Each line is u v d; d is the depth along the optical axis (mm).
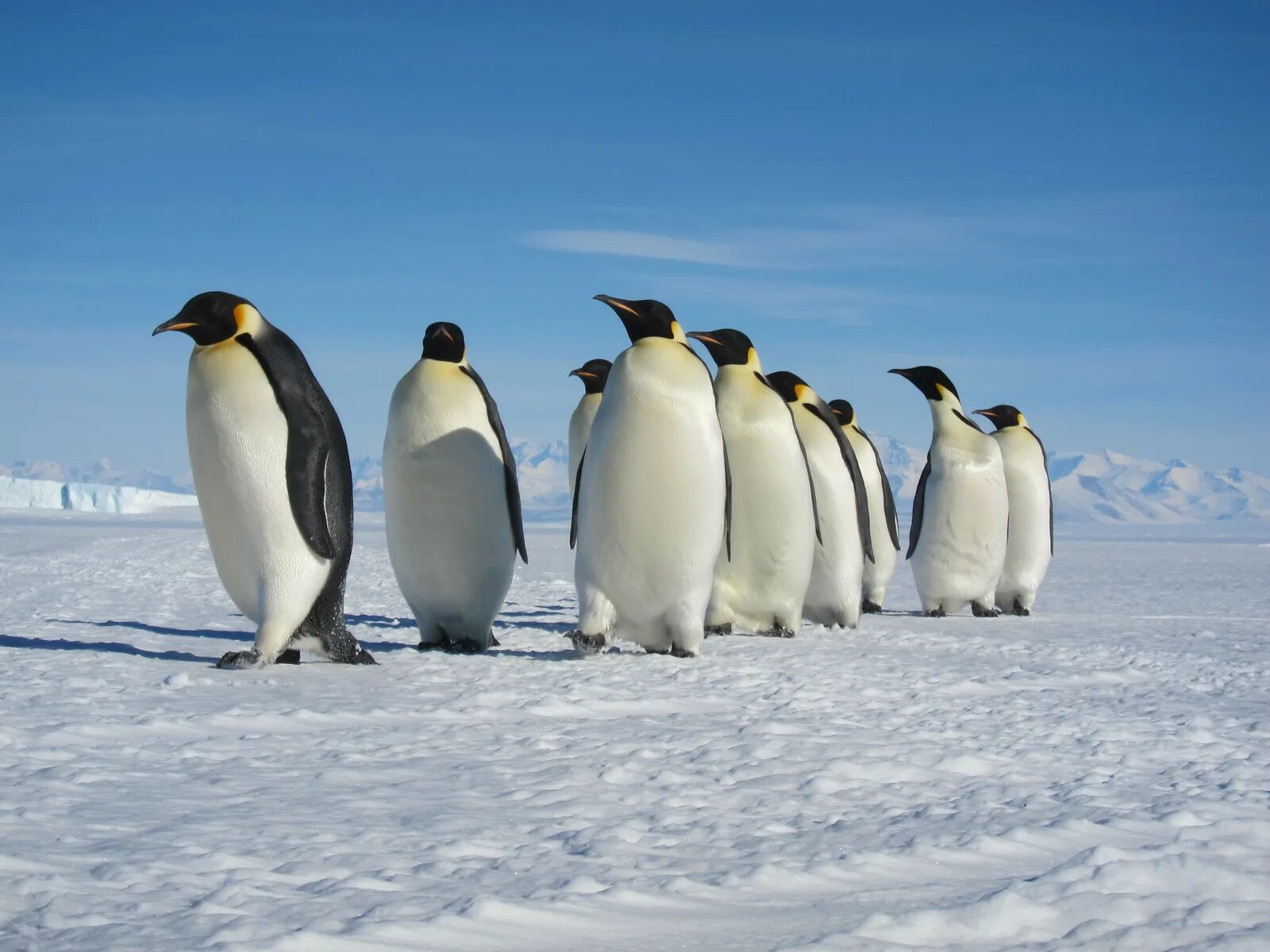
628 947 2938
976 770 5043
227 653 7742
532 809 4156
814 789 4555
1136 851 3713
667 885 3391
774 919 3154
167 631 10438
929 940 3043
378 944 2850
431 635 9422
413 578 9125
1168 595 19562
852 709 6531
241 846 3568
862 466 14406
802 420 11711
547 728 5762
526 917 3080
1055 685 7887
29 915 2949
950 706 6738
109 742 5172
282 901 3105
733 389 10289
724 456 8602
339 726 5766
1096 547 49562
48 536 37438
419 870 3418
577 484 9344
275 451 7547
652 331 8523
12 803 3980
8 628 10102
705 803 4324
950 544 13914
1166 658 9383
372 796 4273
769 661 8570
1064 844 3928
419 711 6125
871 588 14828
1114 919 3195
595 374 13578
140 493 91875
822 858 3670
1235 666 8945
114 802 4059
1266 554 41906
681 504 8359
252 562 7734
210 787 4328
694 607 8672
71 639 9344
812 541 10555
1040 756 5309
